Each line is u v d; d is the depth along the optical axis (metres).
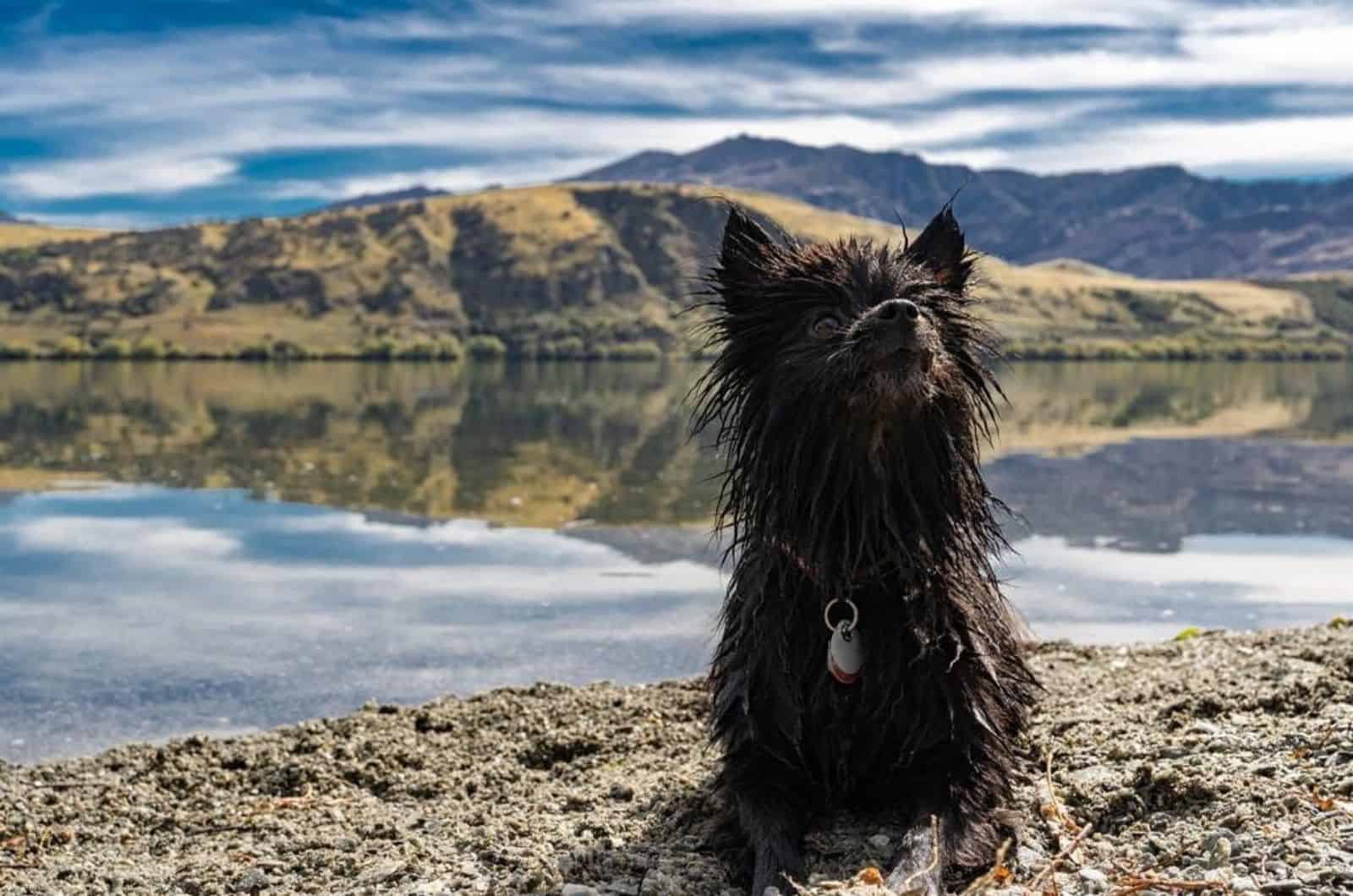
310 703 2.22
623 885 1.20
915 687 1.24
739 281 1.34
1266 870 1.07
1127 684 1.75
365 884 1.24
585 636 2.67
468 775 1.64
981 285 1.43
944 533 1.26
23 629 2.74
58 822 1.55
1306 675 1.59
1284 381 17.05
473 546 3.76
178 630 2.73
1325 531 4.11
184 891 1.28
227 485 5.18
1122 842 1.20
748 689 1.27
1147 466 6.03
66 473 5.58
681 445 7.06
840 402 1.22
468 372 19.66
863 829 1.26
